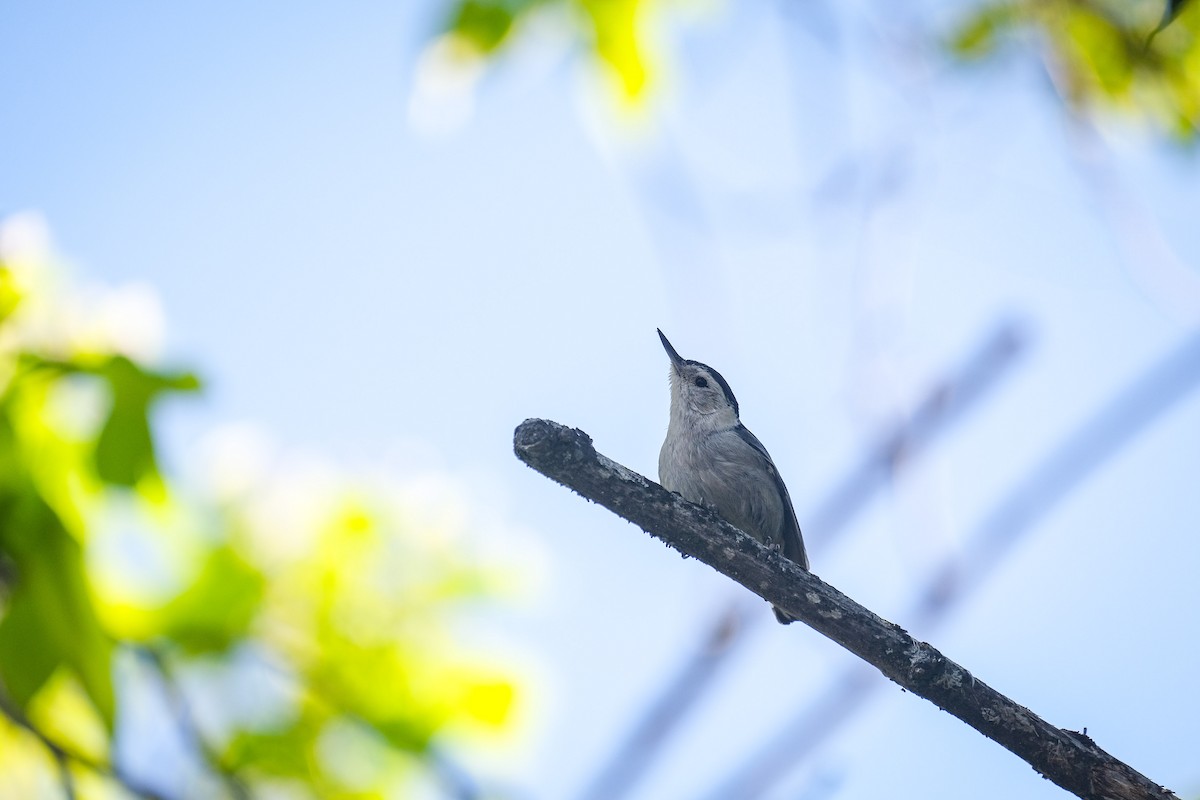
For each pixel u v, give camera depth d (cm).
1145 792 718
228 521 693
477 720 707
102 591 632
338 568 713
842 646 773
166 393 630
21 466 605
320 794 666
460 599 731
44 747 579
